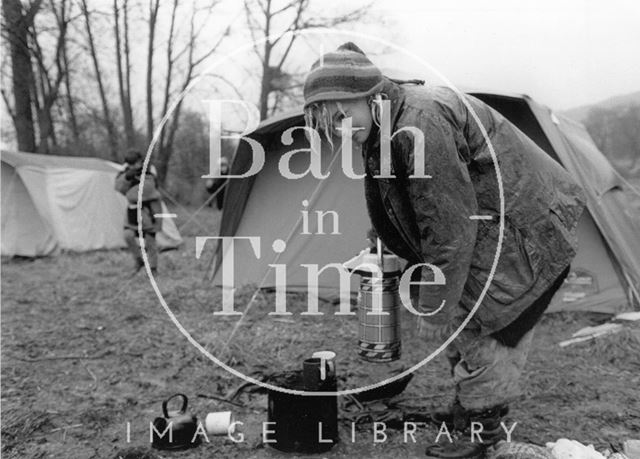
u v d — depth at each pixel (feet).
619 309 17.39
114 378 13.61
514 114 16.97
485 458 8.86
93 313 20.30
